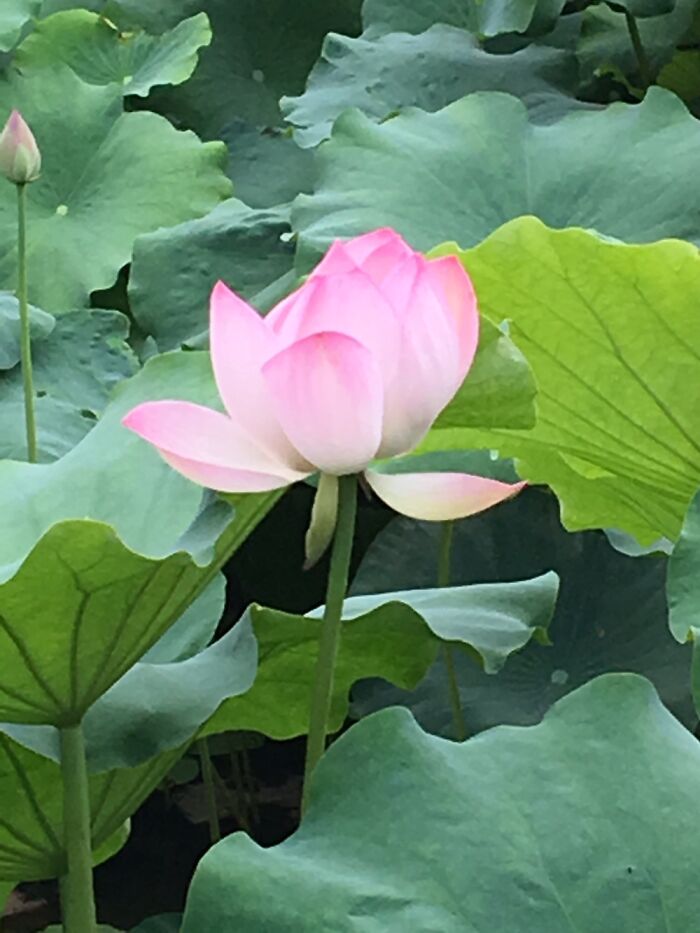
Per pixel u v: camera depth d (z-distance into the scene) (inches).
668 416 48.4
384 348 29.8
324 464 30.7
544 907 30.0
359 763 32.4
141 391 42.9
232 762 79.4
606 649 65.8
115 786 41.9
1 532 40.1
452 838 31.0
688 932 29.6
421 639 45.8
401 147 68.5
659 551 58.3
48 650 33.8
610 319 45.7
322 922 29.8
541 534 69.4
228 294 29.9
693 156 64.7
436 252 45.4
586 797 31.6
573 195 65.8
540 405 49.9
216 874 30.7
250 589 82.9
